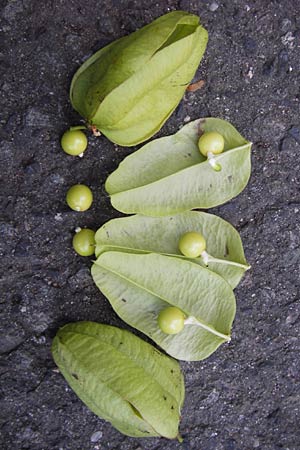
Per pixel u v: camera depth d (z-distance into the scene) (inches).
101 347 11.9
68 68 12.4
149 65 11.4
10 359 12.6
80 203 12.2
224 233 12.2
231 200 12.7
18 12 12.3
